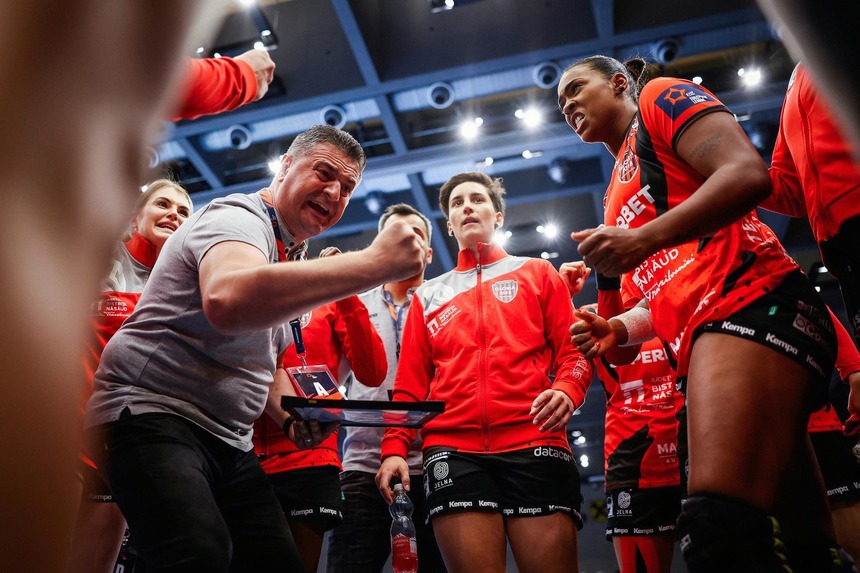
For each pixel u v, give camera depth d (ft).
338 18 22.41
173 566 4.69
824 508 5.10
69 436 0.67
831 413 10.03
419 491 10.39
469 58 21.85
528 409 7.97
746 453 4.29
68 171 0.67
